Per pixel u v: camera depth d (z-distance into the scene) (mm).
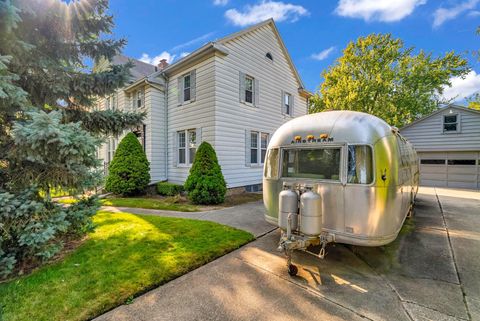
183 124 9883
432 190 11648
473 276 3121
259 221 5609
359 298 2604
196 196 7504
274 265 3416
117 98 12273
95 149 3428
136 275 2969
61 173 3328
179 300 2555
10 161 3225
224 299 2574
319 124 3490
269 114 11172
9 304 2375
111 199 8523
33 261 3271
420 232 4984
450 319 2260
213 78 8664
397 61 18125
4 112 3129
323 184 3262
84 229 3721
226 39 8969
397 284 2910
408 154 5023
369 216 2967
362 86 16797
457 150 12672
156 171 10391
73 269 3092
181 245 3955
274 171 3898
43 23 3520
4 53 3098
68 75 3885
